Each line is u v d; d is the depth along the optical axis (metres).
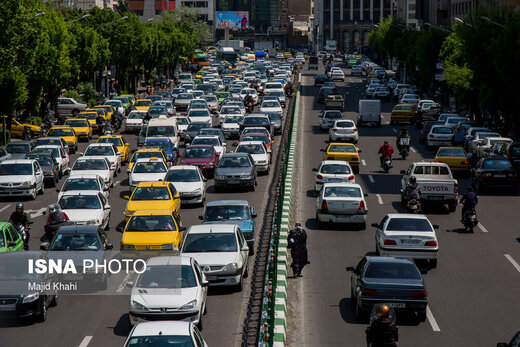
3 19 74.12
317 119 123.06
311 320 31.34
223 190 63.69
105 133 100.94
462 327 30.16
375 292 29.70
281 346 26.27
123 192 62.00
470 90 109.31
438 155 71.94
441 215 55.34
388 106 150.12
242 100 140.75
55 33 103.25
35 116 112.19
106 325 30.31
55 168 68.56
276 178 70.12
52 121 121.25
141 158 63.38
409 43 192.88
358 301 30.38
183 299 28.75
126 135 105.06
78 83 141.00
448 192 54.94
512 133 106.12
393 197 61.28
